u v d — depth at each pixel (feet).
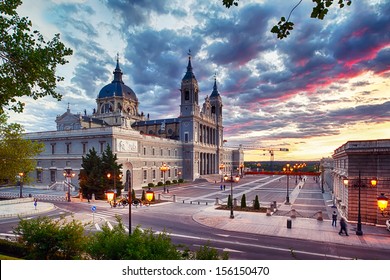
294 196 181.78
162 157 279.90
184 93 331.98
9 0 39.17
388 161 94.89
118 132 207.41
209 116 384.47
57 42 44.86
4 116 88.63
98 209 129.29
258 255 64.18
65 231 47.96
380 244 73.41
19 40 39.83
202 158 351.05
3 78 40.75
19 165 92.02
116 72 382.01
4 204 140.56
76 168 214.07
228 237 80.38
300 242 75.36
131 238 35.24
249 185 269.23
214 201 156.87
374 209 97.04
